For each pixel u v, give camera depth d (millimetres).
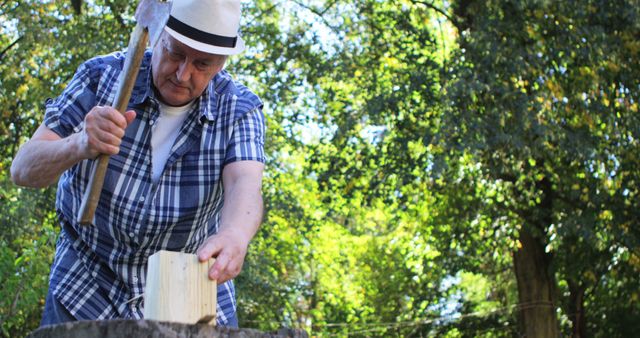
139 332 2398
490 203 17016
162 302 2529
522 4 14555
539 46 14812
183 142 3455
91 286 3525
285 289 18516
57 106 3451
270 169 17891
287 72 17141
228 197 3330
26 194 13406
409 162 16000
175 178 3461
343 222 24859
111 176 3414
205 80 3340
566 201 16438
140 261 3523
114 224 3447
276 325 17719
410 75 15516
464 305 22859
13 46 16656
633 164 15727
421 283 23594
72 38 15648
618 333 20609
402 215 19234
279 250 19125
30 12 15820
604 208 15852
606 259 17625
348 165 16562
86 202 3029
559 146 14734
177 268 2561
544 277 18031
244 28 17312
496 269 20438
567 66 15172
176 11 3195
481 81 14516
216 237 2982
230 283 3709
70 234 3561
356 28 16984
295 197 18703
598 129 15531
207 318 2580
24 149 3234
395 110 15516
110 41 15898
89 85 3492
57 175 3162
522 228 17391
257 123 3545
